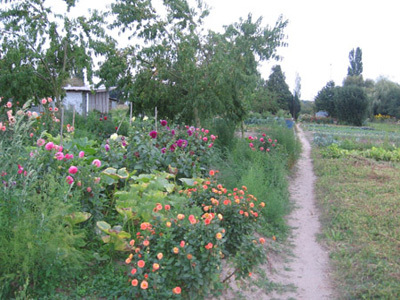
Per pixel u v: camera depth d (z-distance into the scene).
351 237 5.71
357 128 34.50
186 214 4.32
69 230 3.59
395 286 4.11
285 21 11.86
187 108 11.62
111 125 11.19
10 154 3.89
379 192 8.37
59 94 12.56
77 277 3.60
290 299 4.04
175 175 6.26
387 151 15.77
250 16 11.66
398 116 45.78
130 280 3.38
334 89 41.84
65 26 11.83
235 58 11.29
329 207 7.34
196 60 11.61
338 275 4.61
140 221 4.59
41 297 3.24
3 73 11.38
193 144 7.54
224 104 11.64
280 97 45.22
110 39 12.20
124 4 11.73
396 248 5.14
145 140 6.41
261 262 3.88
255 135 13.24
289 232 6.20
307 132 28.62
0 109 8.96
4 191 3.40
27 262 3.10
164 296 3.31
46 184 3.89
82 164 4.71
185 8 11.56
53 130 8.14
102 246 4.04
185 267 3.42
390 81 49.66
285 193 8.19
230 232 4.56
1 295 2.98
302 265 4.99
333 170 11.29
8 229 3.22
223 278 4.16
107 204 5.00
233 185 7.06
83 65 12.22
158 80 11.66
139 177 5.18
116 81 12.02
